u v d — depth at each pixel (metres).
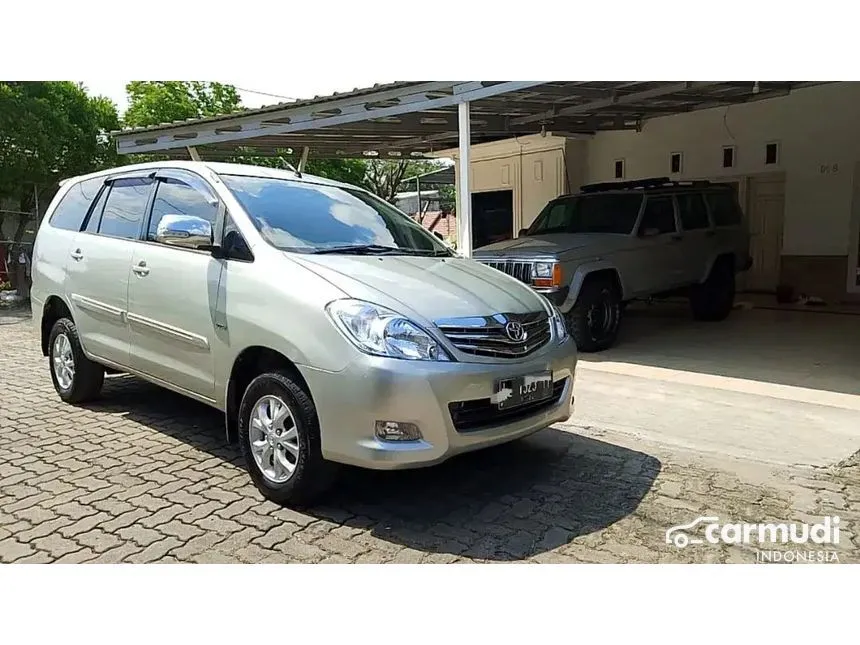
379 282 3.69
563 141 13.89
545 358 3.87
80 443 4.84
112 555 3.29
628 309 11.86
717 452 4.73
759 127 11.82
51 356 5.96
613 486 4.15
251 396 3.88
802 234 11.62
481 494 4.03
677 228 9.21
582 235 8.58
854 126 10.82
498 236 15.73
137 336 4.80
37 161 13.80
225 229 4.16
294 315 3.60
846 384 6.39
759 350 8.03
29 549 3.33
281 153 13.69
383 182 31.25
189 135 10.60
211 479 4.20
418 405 3.33
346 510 3.79
